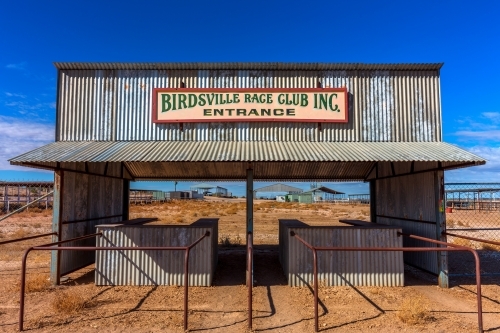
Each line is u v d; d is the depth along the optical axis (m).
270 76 9.94
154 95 9.70
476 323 6.10
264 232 20.39
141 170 13.05
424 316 6.29
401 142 9.67
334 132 9.75
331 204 66.88
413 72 10.02
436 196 8.70
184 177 13.89
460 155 8.14
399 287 8.44
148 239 8.62
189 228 8.60
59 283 8.55
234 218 31.23
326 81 9.95
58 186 8.67
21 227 22.52
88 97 9.73
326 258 8.54
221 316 6.40
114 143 9.31
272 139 9.70
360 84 9.95
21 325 5.71
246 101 9.74
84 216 9.94
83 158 7.83
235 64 9.81
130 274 8.54
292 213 39.38
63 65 9.71
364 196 70.25
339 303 7.17
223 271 10.02
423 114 9.89
